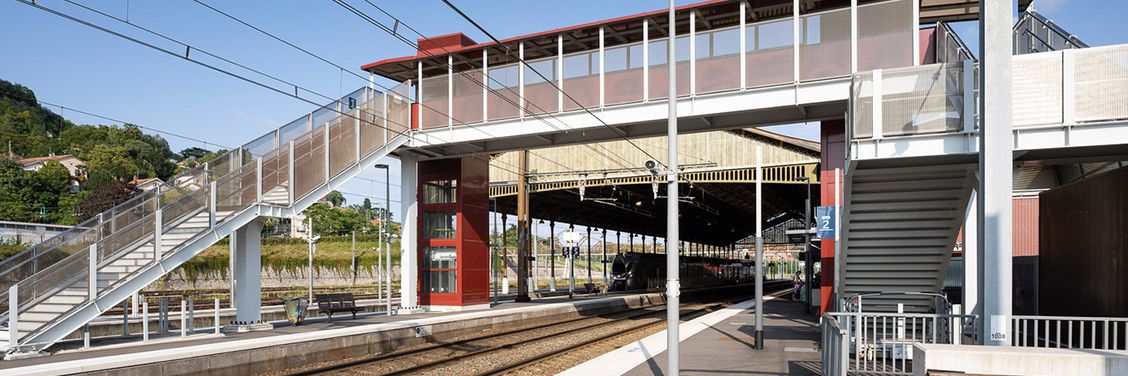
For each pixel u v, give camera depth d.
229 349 14.70
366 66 26.28
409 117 25.17
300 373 14.71
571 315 31.25
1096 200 16.45
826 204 21.38
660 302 46.19
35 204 53.91
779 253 109.62
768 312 32.16
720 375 13.86
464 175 27.55
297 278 55.53
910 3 18.86
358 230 78.19
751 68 20.33
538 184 41.69
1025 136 12.96
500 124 23.70
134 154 90.50
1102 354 7.82
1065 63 12.84
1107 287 15.68
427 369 15.88
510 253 87.31
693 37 21.09
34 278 14.66
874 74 13.85
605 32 23.22
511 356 18.27
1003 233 11.79
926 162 14.24
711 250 114.44
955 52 18.56
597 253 114.12
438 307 27.28
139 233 16.64
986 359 7.98
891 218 16.52
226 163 18.66
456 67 26.48
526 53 25.30
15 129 86.38
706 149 38.06
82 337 19.84
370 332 18.98
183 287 44.75
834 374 10.42
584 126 22.34
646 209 55.44
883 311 18.64
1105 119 12.52
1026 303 23.41
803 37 19.84
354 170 22.48
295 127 20.56
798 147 35.75
